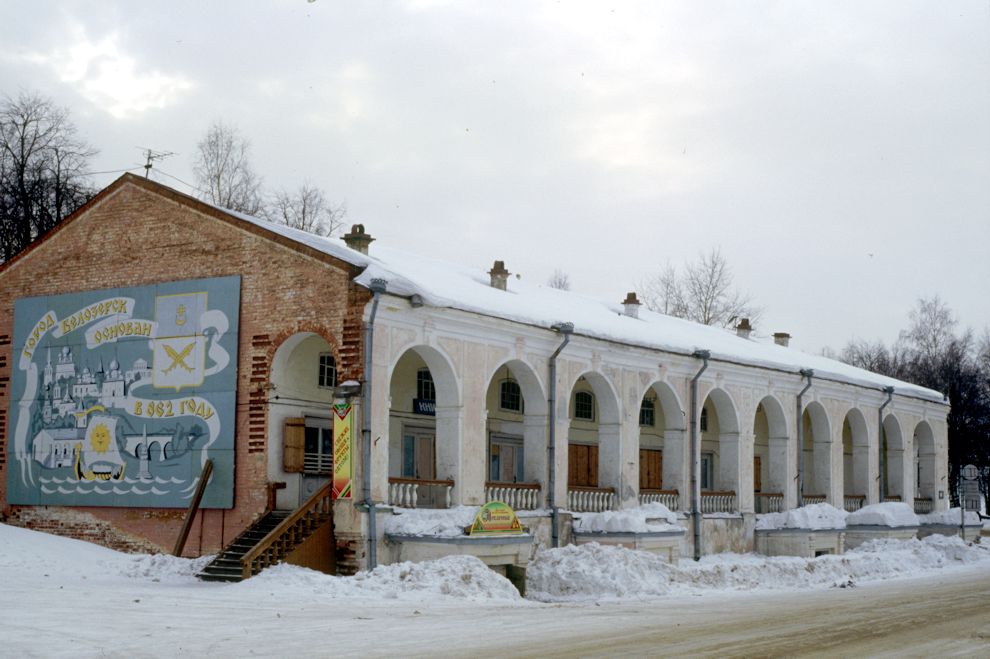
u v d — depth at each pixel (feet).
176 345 87.40
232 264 85.61
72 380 92.53
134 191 91.56
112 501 88.89
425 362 93.30
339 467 78.38
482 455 87.92
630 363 104.83
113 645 44.50
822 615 60.64
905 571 103.81
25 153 147.64
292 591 66.64
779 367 123.75
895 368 264.72
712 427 136.87
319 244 86.63
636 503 104.17
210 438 84.69
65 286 94.22
